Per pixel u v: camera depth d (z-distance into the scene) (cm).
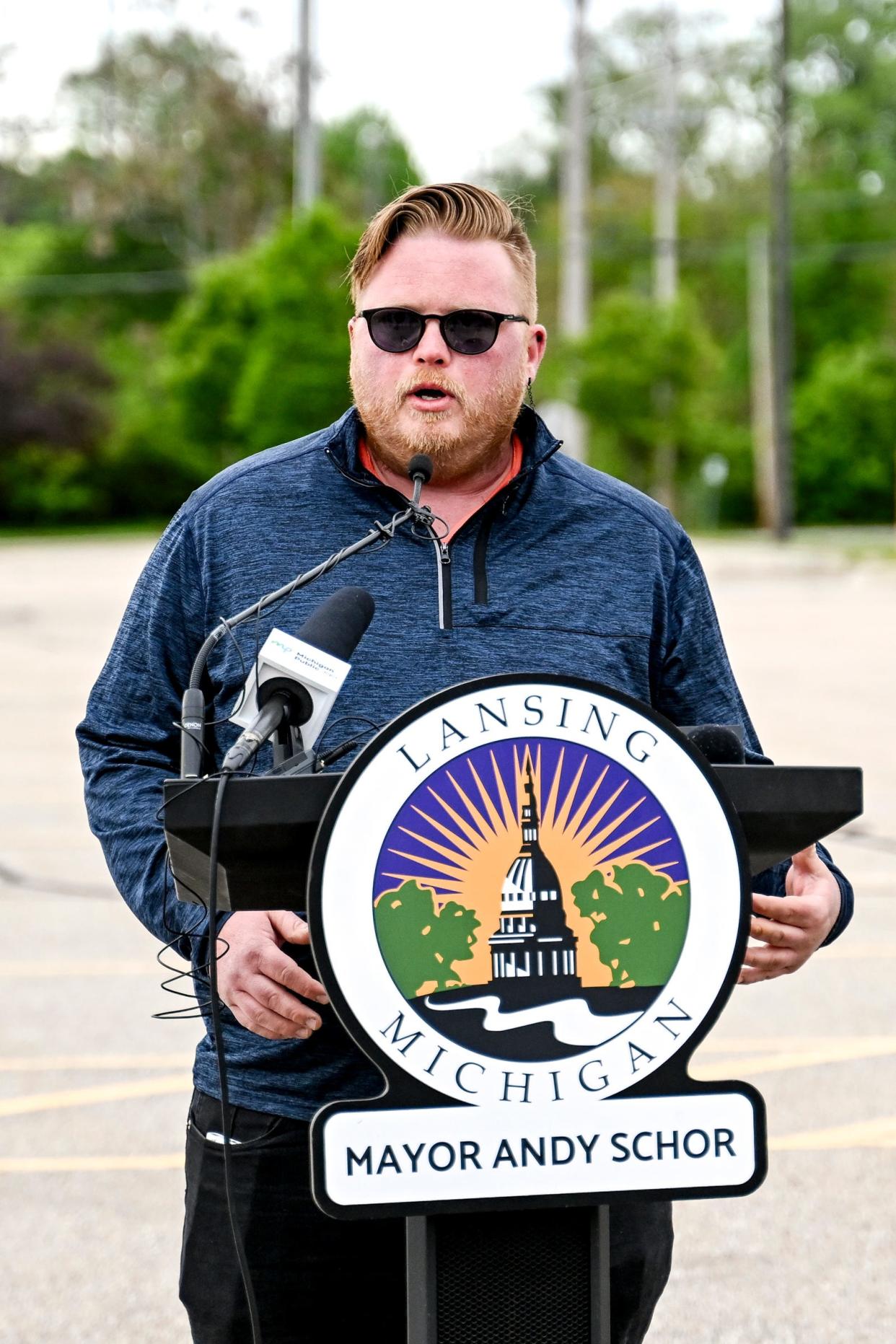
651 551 300
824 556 3834
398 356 280
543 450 295
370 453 297
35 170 6700
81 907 879
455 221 282
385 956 216
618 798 221
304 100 3441
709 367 4359
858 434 5884
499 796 219
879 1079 632
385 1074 216
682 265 6631
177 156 5950
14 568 3769
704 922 221
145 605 300
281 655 234
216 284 4588
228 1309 280
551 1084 218
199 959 268
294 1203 275
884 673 1816
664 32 5491
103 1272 486
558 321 6244
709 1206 534
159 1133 585
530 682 219
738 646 2103
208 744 293
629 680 293
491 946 218
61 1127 589
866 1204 532
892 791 1148
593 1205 224
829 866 284
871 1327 457
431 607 287
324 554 290
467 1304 231
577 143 4172
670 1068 221
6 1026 692
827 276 6519
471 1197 217
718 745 250
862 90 6794
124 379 6612
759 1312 466
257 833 221
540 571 292
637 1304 281
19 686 1764
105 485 6341
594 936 220
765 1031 688
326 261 3262
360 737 278
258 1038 277
